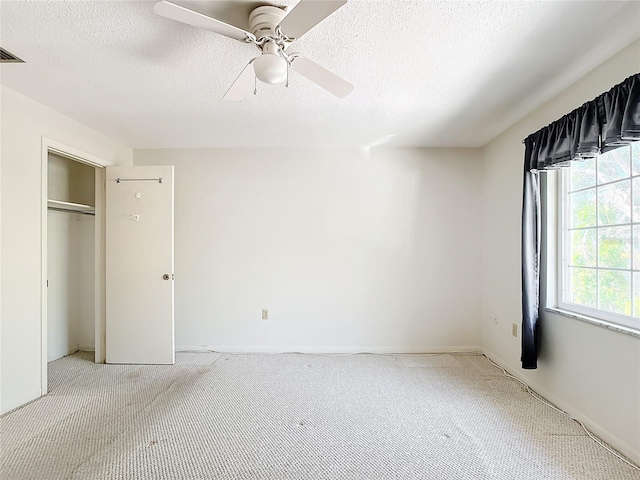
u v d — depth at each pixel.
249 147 3.99
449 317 3.95
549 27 1.77
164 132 3.44
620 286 2.15
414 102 2.71
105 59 2.08
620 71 2.00
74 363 3.61
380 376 3.22
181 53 2.01
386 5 1.60
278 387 2.98
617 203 2.18
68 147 3.02
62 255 3.85
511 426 2.32
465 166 3.96
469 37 1.85
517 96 2.60
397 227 3.97
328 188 3.99
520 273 3.11
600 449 2.05
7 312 2.49
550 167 2.52
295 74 2.25
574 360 2.41
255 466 1.91
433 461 1.96
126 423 2.37
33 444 2.12
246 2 1.60
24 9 1.62
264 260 3.99
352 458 1.99
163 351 3.56
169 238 3.57
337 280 3.98
